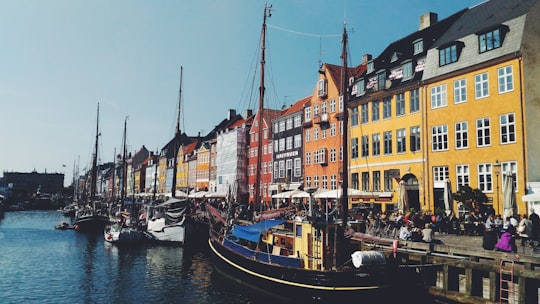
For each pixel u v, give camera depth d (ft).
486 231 56.59
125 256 113.29
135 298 71.51
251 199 207.41
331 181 146.00
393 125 118.32
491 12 100.48
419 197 107.45
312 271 59.41
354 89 138.21
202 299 69.87
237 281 78.84
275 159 186.91
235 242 88.02
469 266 54.08
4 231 185.57
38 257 112.88
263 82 103.04
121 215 171.73
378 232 77.82
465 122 97.14
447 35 109.19
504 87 88.94
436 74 104.47
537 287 48.16
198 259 108.37
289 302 62.90
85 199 280.10
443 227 77.10
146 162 422.41
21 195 488.44
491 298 51.52
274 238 76.54
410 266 59.41
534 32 87.56
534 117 85.35
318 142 154.92
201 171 276.21
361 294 57.52
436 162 103.65
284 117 180.75
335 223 63.36
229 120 277.64
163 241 129.90
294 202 136.67
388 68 122.62
